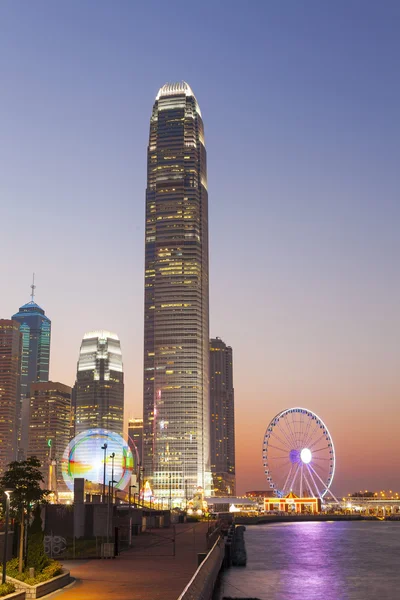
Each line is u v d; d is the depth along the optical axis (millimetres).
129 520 125125
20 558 65438
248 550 184000
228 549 128250
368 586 103500
